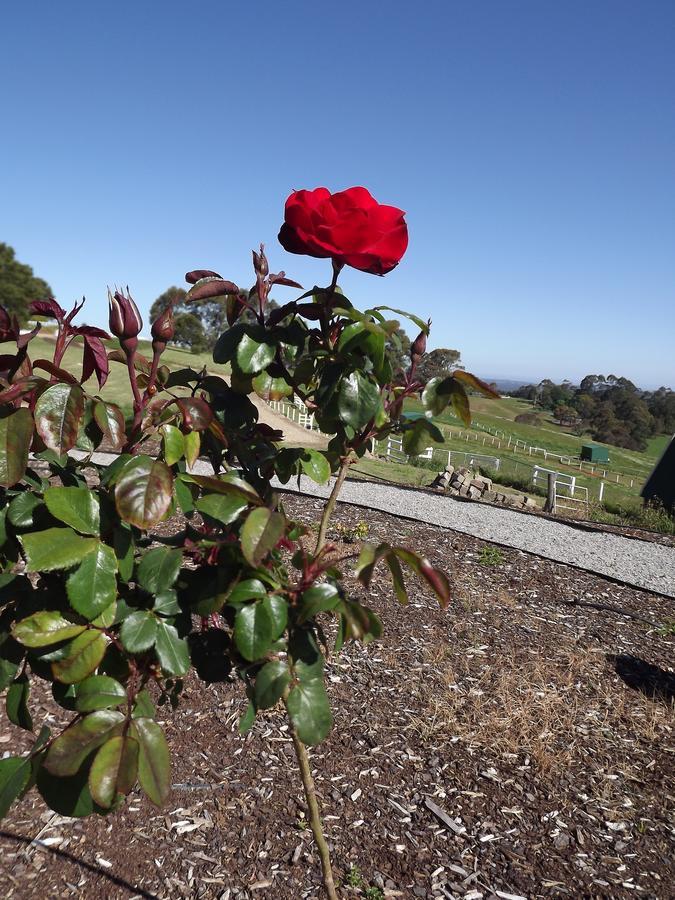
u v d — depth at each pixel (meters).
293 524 1.17
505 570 6.55
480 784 2.98
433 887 2.36
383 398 1.30
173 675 1.04
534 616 5.21
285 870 2.37
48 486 1.13
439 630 4.68
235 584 0.99
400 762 3.09
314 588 1.02
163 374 1.28
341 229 1.04
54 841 2.40
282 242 1.16
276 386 1.25
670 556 8.44
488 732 3.39
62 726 3.08
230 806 2.68
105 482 1.01
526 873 2.47
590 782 3.06
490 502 11.53
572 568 6.88
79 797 0.93
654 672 4.35
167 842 2.46
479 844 2.60
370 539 7.25
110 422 1.00
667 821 2.83
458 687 3.85
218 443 1.30
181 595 1.07
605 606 5.67
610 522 12.26
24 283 43.09
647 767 3.21
